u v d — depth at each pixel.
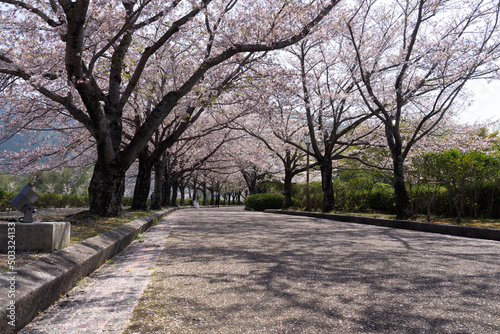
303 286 3.92
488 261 5.30
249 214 22.34
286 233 9.63
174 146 27.73
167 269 4.96
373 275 4.42
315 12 11.90
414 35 14.03
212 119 27.27
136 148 10.31
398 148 13.63
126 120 19.73
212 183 59.31
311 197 24.48
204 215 20.52
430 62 14.73
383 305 3.24
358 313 3.03
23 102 14.22
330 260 5.45
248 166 41.06
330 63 21.08
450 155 11.62
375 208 18.47
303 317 2.94
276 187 52.41
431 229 10.46
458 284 3.94
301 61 19.66
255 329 2.68
